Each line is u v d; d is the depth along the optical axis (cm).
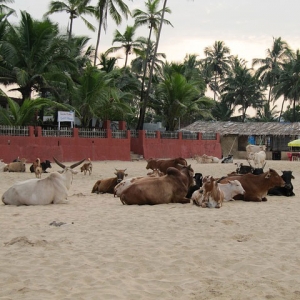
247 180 1283
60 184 1208
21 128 3025
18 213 1041
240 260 648
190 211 1071
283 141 4838
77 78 3728
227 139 4812
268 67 6838
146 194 1173
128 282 555
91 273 586
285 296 513
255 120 7281
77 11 4025
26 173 2308
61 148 3219
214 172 2614
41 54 3319
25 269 602
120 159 3612
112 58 4406
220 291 526
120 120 4150
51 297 502
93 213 1044
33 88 3566
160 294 516
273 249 713
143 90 4375
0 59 3161
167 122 4366
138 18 4134
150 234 816
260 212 1076
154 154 3894
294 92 5884
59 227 878
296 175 2483
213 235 810
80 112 3631
